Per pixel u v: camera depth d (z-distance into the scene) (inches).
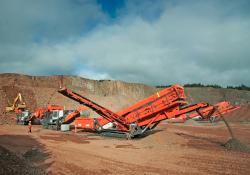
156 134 827.4
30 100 2133.4
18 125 1467.8
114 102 2410.2
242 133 1155.3
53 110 1254.3
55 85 3070.9
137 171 435.2
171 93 831.7
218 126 1641.2
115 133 901.2
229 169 460.1
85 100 869.8
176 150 650.2
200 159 539.5
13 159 408.8
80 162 496.4
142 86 4170.8
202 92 4584.2
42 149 626.2
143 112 862.5
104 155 572.7
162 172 431.8
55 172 415.5
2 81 2544.3
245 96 4591.5
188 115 2020.2
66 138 865.5
